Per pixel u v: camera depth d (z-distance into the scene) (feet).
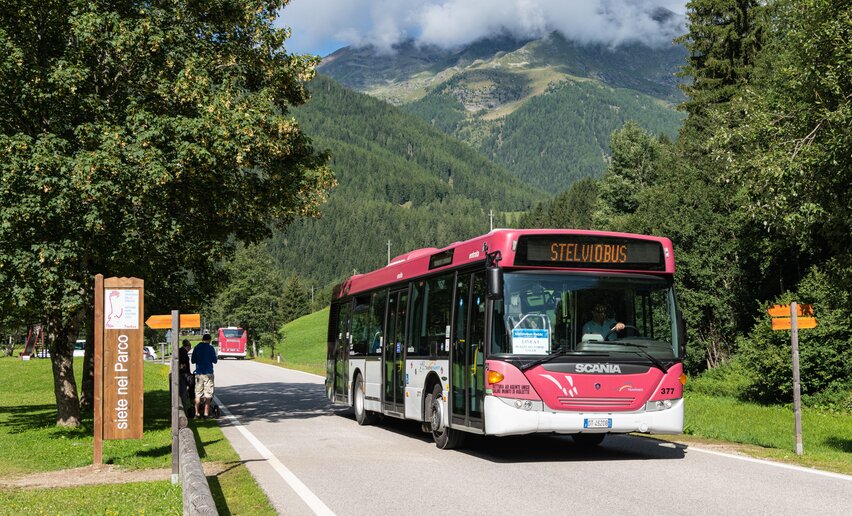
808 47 55.83
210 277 80.43
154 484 36.94
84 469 43.45
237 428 62.28
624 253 42.27
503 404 39.83
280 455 45.32
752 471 37.55
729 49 167.22
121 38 59.36
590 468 39.17
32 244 57.16
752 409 80.38
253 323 351.87
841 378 82.74
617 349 40.91
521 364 39.88
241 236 74.38
